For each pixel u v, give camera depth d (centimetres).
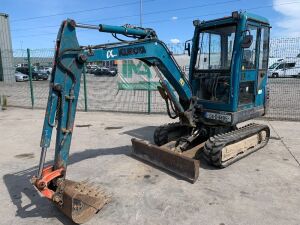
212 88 629
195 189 488
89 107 1313
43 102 1456
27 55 1261
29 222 400
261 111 693
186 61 821
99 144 742
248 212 418
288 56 1045
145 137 804
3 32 2120
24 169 582
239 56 572
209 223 392
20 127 927
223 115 595
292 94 1750
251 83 648
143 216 411
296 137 782
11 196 472
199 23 637
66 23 398
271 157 633
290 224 388
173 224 391
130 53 493
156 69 545
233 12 566
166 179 527
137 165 594
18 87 2075
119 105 1373
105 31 467
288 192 476
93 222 396
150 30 536
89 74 2634
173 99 585
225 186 498
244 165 589
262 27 640
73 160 627
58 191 392
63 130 408
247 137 641
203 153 578
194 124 624
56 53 396
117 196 466
